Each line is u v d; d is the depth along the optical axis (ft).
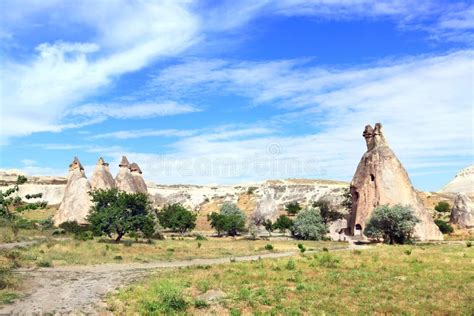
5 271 92.53
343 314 60.90
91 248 157.99
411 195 264.31
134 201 205.26
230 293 74.74
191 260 141.90
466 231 289.53
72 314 59.82
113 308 63.41
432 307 64.75
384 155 275.80
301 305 66.08
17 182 96.73
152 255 147.84
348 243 230.07
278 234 303.68
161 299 68.33
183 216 285.23
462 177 568.82
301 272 100.58
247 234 298.15
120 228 193.36
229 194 476.95
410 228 216.33
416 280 88.22
